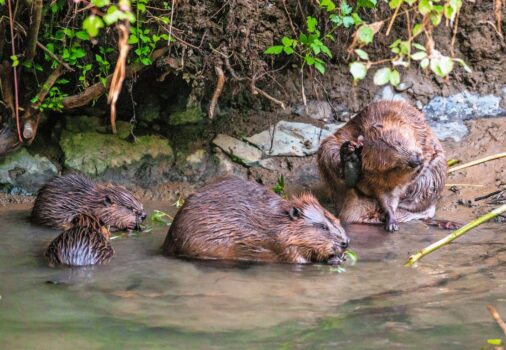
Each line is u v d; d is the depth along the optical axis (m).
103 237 9.30
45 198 10.98
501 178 12.30
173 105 13.22
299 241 9.30
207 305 7.47
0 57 11.46
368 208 11.41
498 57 13.89
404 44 7.62
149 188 12.70
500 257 9.18
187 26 11.97
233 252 9.44
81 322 6.93
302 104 13.70
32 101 11.64
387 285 8.17
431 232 10.69
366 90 13.82
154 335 6.62
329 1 11.53
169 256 9.45
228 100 13.47
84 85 11.95
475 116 13.76
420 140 11.62
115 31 11.70
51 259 9.05
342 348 6.34
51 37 11.45
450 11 7.76
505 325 6.43
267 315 7.18
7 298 7.62
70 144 12.77
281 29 12.68
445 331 6.73
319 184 12.83
